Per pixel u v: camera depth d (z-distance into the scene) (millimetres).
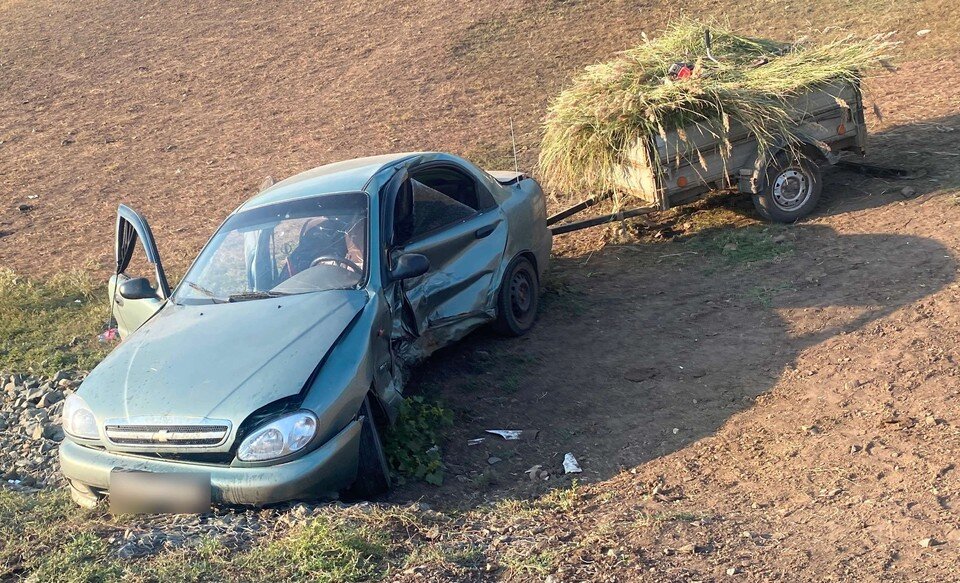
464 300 6766
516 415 6348
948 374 5832
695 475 5262
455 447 5934
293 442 4547
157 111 19266
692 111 8297
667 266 8742
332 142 15547
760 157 8609
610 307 8031
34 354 8195
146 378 4969
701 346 7004
